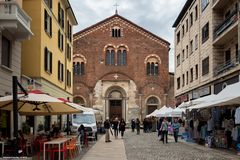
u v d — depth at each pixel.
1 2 20.84
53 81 36.62
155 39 64.62
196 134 30.19
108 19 64.44
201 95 39.56
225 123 25.25
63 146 18.11
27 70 30.64
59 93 40.34
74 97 63.69
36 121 30.33
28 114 22.08
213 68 35.00
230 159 18.84
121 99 64.50
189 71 46.09
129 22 64.50
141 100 64.19
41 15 30.94
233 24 29.03
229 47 33.25
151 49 64.69
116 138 37.59
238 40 28.19
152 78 64.44
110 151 23.56
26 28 22.38
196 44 42.47
